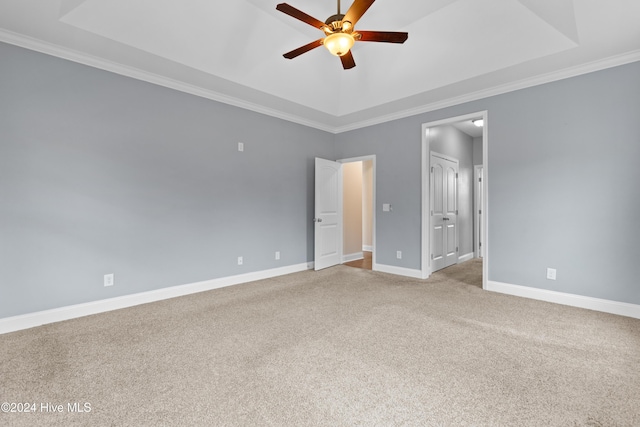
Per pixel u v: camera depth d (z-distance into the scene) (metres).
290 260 4.68
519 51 2.88
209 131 3.73
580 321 2.63
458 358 2.00
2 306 2.46
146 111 3.21
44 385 1.70
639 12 2.25
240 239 4.05
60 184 2.71
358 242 6.26
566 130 3.09
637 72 2.72
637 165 2.73
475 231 6.15
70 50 2.73
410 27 3.18
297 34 3.29
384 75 3.80
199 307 3.05
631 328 2.47
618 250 2.82
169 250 3.39
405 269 4.45
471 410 1.49
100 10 2.38
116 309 2.99
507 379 1.75
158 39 2.73
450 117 3.95
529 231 3.33
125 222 3.08
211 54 3.05
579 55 2.79
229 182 3.93
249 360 1.98
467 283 3.97
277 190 4.50
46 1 2.18
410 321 2.65
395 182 4.55
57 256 2.70
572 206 3.06
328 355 2.05
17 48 2.52
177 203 3.45
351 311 2.91
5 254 2.47
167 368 1.88
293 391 1.65
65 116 2.73
